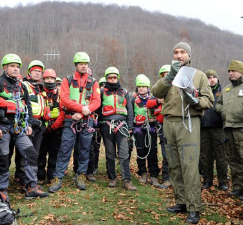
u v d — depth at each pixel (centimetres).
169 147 412
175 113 395
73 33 7962
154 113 552
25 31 8231
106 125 540
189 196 388
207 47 7862
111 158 542
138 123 575
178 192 418
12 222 315
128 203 458
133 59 5922
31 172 461
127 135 538
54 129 542
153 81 5291
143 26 9688
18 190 511
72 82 509
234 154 504
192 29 10525
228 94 509
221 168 543
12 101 443
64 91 505
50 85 556
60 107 523
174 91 400
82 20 10531
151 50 6244
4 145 436
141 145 575
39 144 516
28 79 522
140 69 5638
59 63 5359
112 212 421
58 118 531
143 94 584
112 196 488
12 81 453
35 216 402
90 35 7581
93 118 529
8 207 319
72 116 499
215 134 541
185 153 390
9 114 441
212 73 568
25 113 462
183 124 390
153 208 439
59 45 6694
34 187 465
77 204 445
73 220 395
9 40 7512
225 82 4556
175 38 8356
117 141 537
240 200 481
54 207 431
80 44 6456
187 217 391
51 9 11244
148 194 505
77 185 516
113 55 5997
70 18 10494
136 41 7056
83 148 518
